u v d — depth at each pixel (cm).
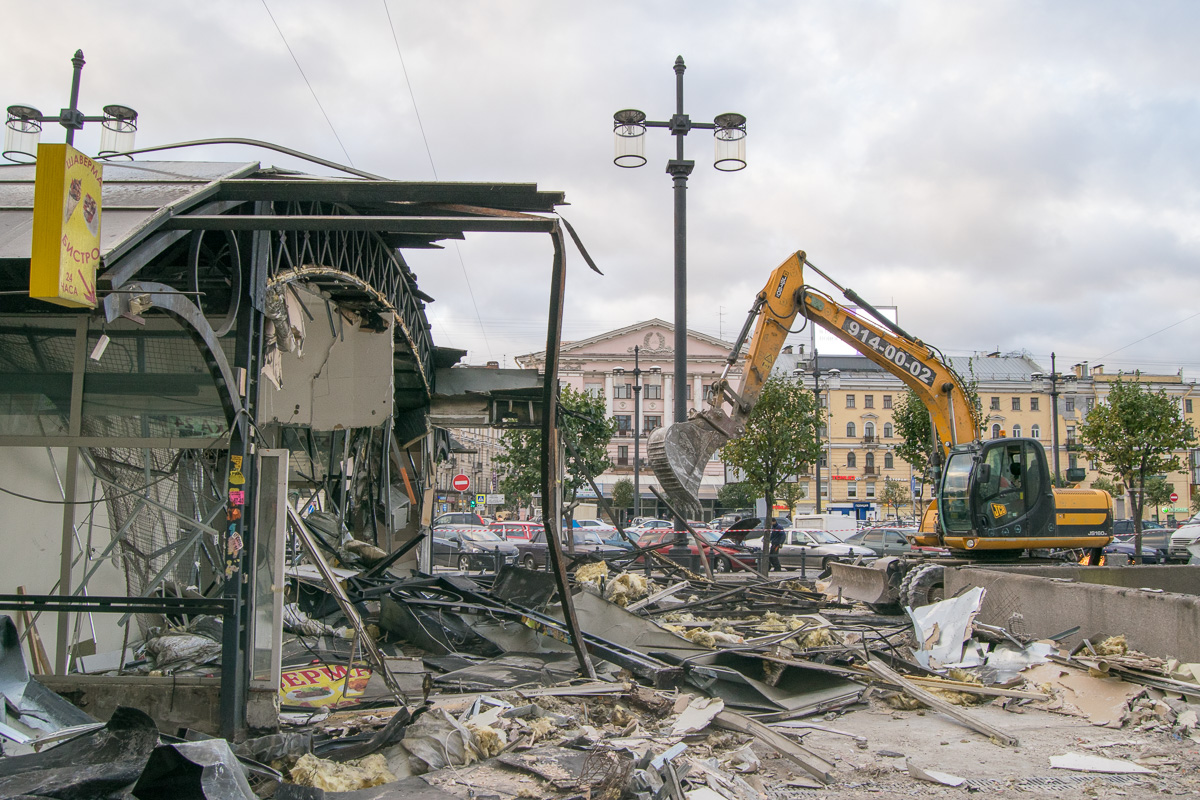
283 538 625
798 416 2281
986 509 1317
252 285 647
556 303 624
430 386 1539
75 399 660
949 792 515
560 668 802
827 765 546
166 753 385
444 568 2195
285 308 828
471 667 805
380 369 1194
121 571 821
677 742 589
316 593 995
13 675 562
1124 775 546
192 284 587
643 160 1359
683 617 1188
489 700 650
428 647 884
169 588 808
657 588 1397
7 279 527
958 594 1085
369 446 1502
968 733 649
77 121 1309
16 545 738
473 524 3033
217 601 594
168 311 527
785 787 520
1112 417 2488
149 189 581
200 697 605
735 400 1276
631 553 1463
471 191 563
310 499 1413
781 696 743
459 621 938
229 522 605
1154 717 660
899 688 755
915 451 2820
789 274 1340
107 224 504
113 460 767
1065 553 1362
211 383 662
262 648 612
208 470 784
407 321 1293
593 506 5916
